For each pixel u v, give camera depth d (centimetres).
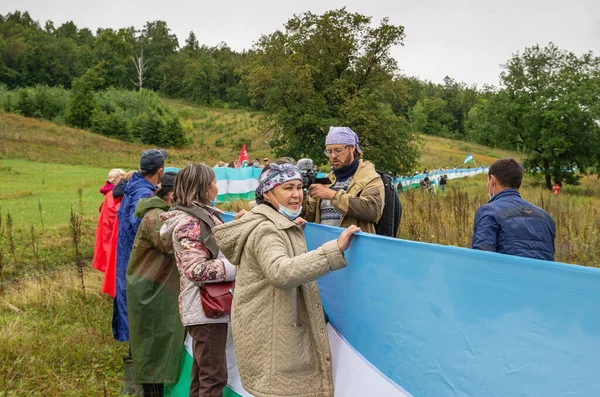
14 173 3114
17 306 649
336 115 2680
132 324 390
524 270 164
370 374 237
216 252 320
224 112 10838
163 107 8750
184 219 322
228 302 311
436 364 199
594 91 3659
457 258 190
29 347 499
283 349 249
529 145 3841
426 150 7444
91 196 2162
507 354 170
